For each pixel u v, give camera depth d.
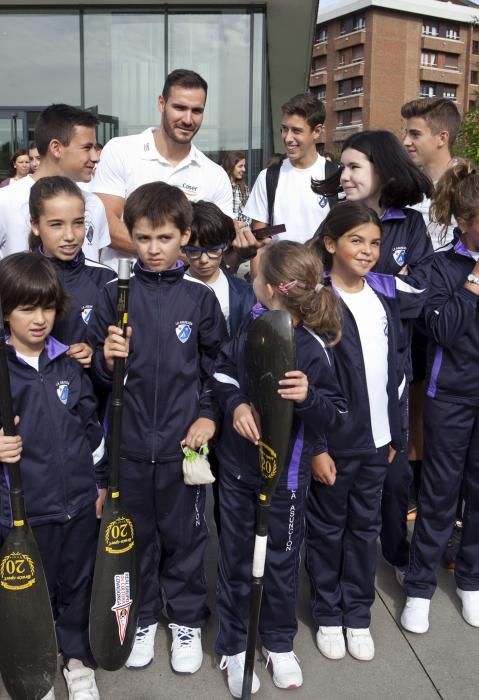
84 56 9.20
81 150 2.88
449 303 2.56
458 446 2.66
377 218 2.40
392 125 55.75
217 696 2.30
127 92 9.29
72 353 2.34
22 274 2.07
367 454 2.45
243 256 2.98
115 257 3.39
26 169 6.70
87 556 2.29
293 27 10.62
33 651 2.01
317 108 3.76
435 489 2.69
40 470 2.15
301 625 2.68
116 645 2.15
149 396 2.33
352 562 2.55
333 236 2.40
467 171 2.78
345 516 2.53
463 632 2.64
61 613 2.33
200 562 2.50
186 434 2.38
